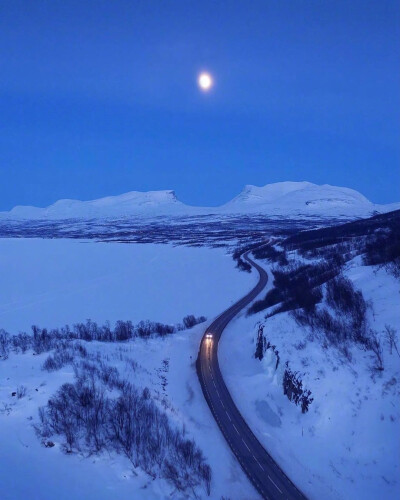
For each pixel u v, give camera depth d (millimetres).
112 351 49344
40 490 22938
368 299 47250
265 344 48469
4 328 65250
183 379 45875
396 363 34469
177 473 27781
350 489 27938
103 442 28578
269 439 34281
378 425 30812
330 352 39969
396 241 68000
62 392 32781
